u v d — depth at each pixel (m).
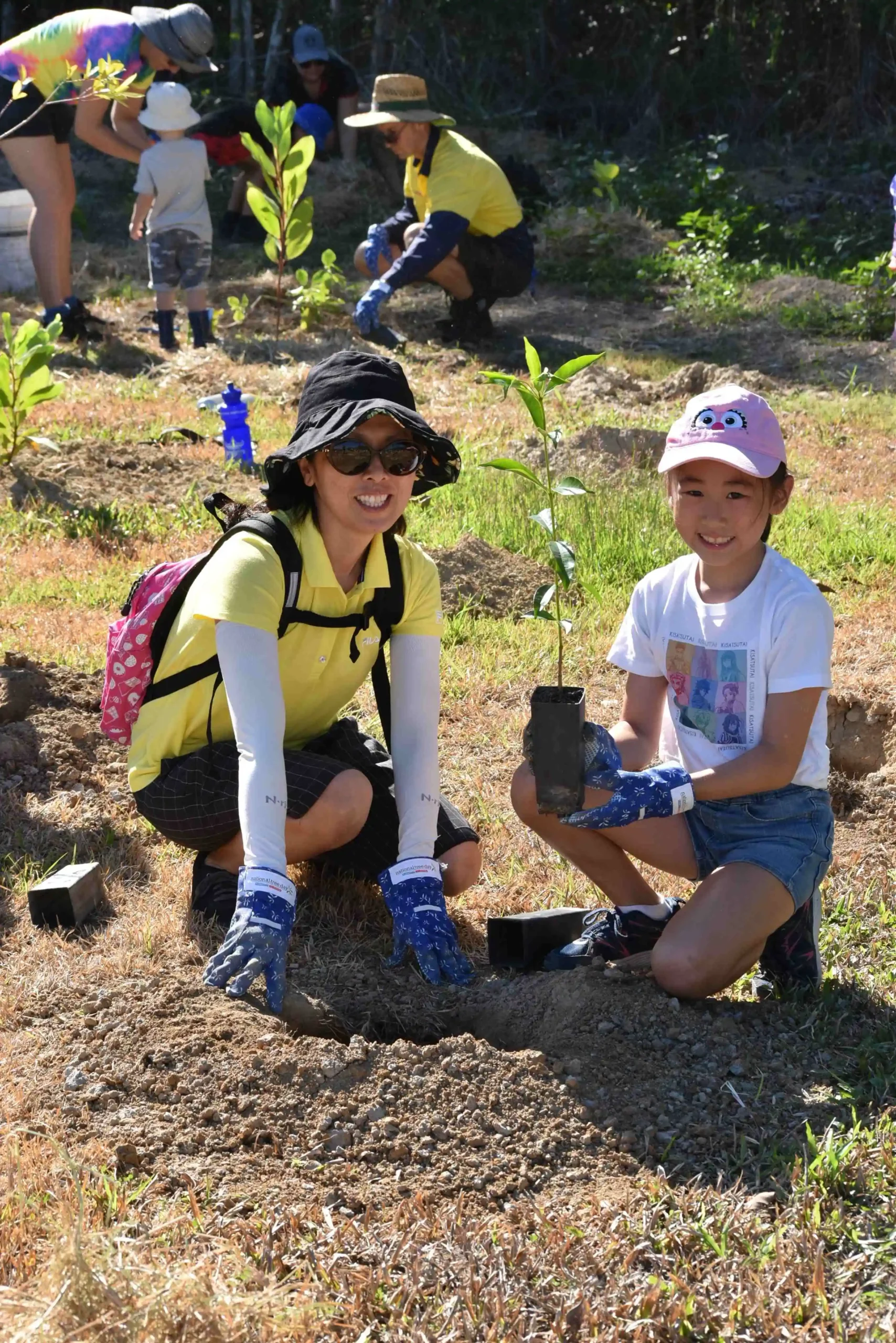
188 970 3.07
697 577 3.05
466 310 11.03
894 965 3.24
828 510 6.91
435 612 3.27
